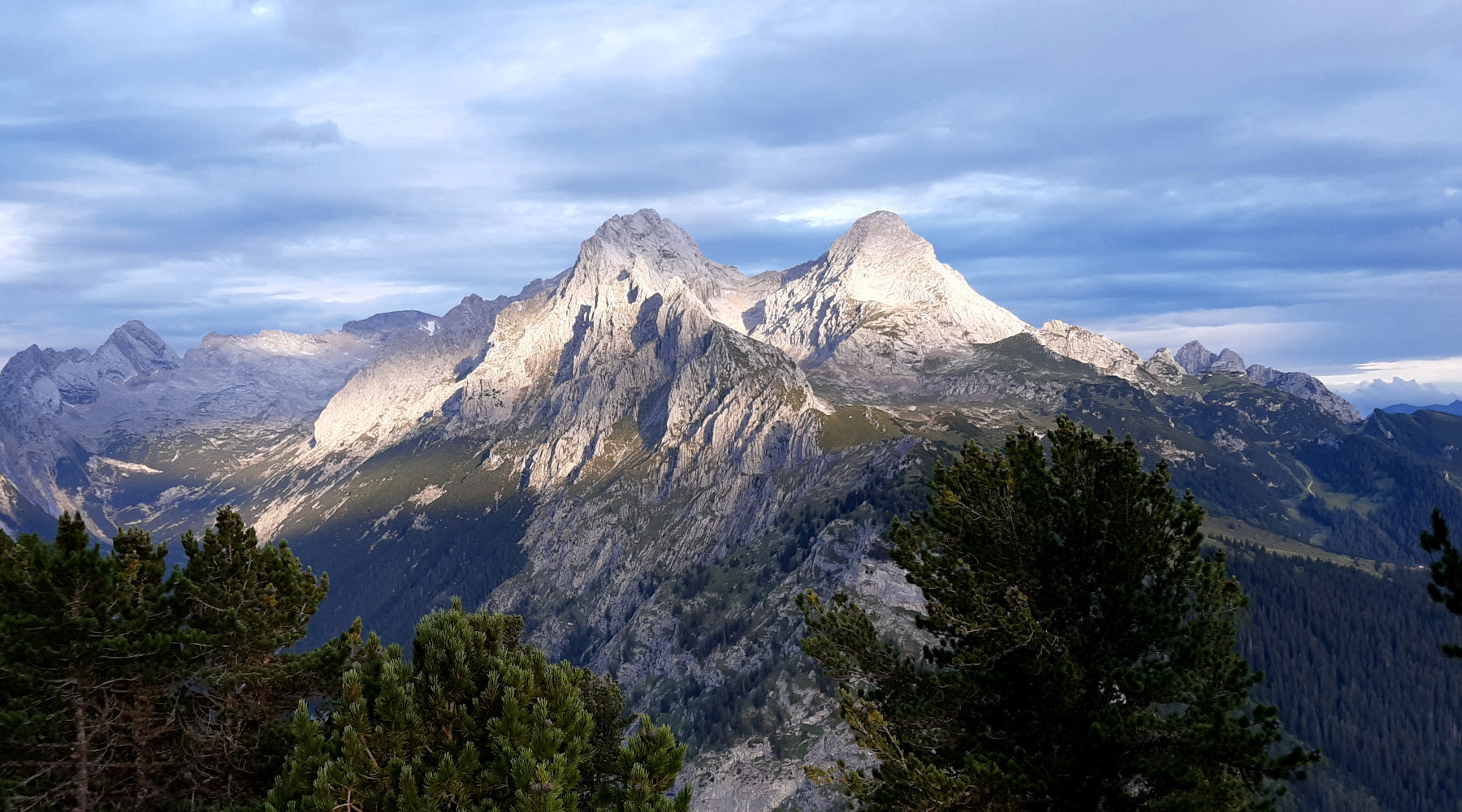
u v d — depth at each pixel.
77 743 28.19
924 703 28.00
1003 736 27.42
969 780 23.70
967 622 26.84
